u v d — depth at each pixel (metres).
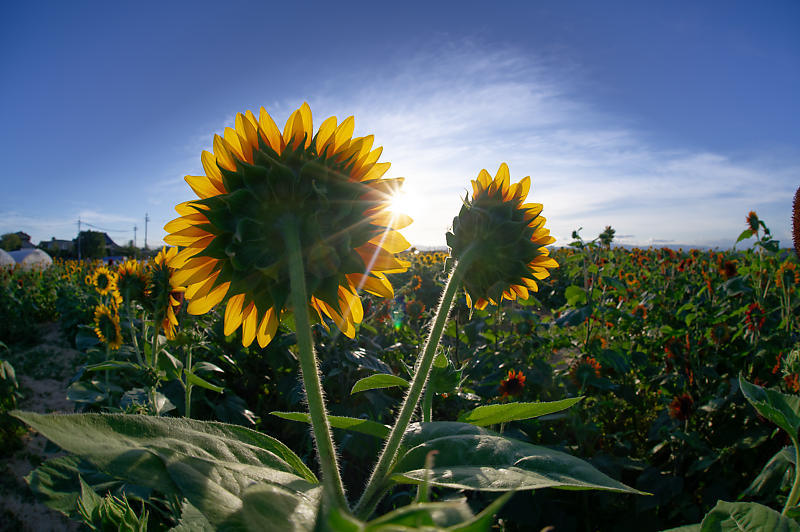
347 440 4.59
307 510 0.86
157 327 4.24
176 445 0.96
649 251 21.33
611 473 3.94
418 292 10.21
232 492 0.84
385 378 1.71
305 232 1.12
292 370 6.13
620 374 5.73
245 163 1.12
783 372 4.54
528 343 5.91
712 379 5.37
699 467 3.90
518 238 1.54
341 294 1.26
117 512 1.45
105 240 82.31
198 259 1.23
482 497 3.59
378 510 3.97
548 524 3.54
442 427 1.31
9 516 4.48
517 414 1.47
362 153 1.22
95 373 6.05
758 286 7.53
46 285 16.98
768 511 1.20
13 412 0.75
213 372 5.80
